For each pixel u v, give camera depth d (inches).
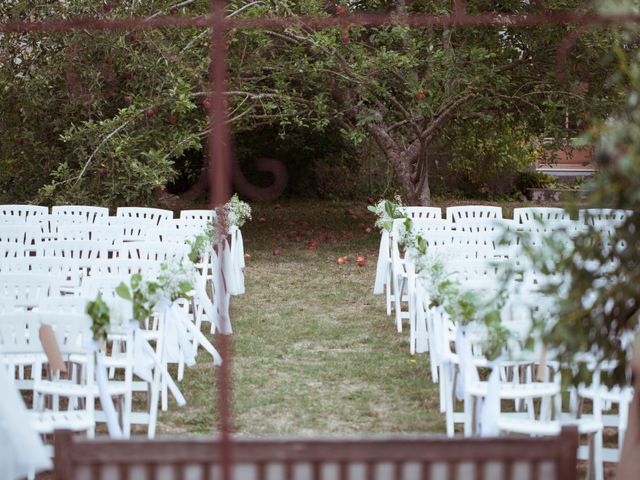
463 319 175.6
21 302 208.1
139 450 98.7
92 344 165.2
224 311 289.3
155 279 225.8
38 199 406.3
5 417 116.6
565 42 407.2
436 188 734.5
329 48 429.1
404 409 222.4
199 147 419.8
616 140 104.6
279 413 218.5
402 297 310.8
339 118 486.3
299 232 551.8
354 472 99.5
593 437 165.8
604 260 111.4
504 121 527.8
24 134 439.2
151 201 442.9
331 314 335.6
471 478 100.0
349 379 248.8
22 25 398.6
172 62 410.3
